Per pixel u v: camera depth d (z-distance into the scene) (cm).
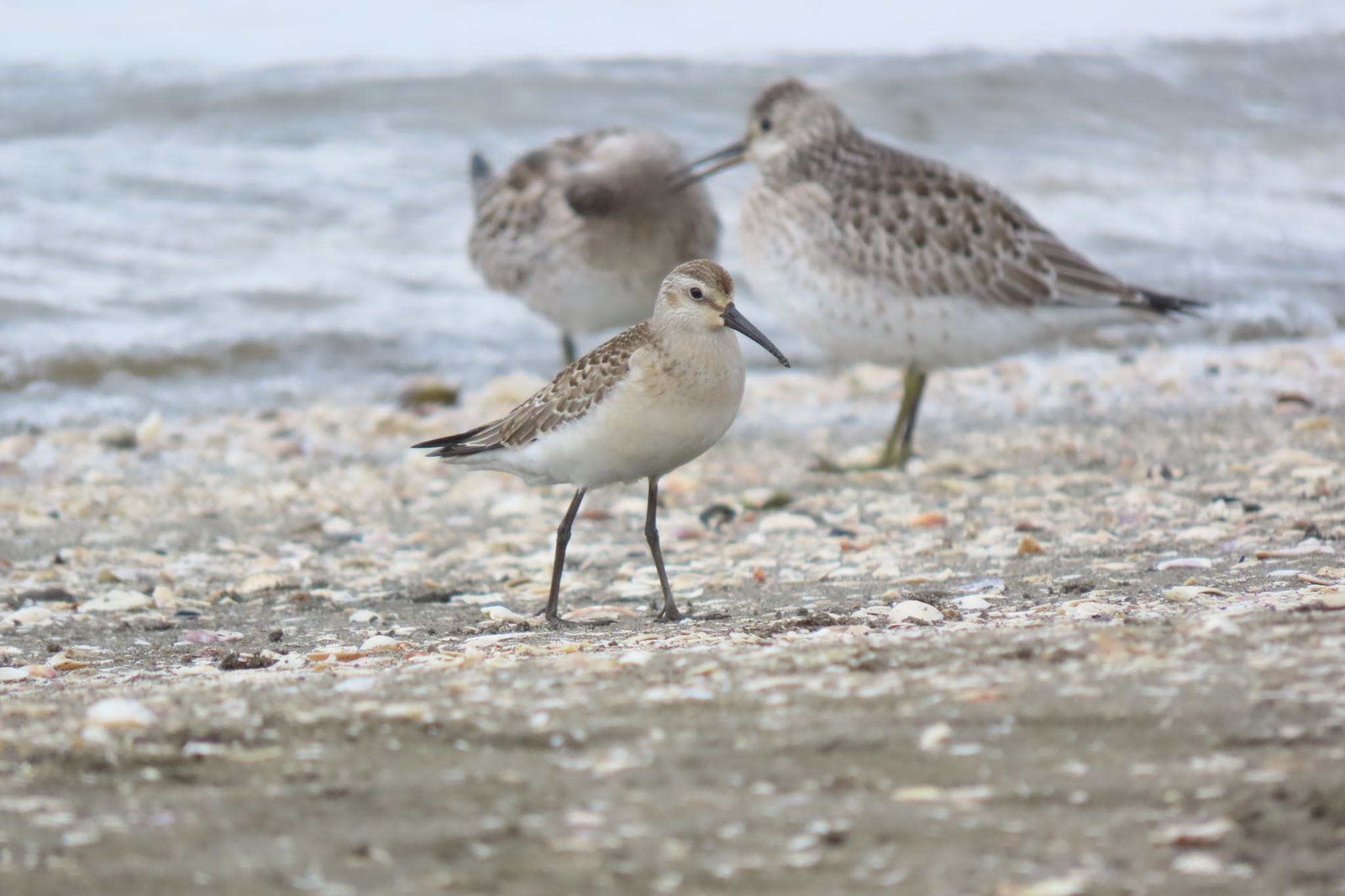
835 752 588
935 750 584
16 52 2933
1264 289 2172
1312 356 1880
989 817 527
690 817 537
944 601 927
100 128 2564
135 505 1361
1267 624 718
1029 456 1453
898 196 1390
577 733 624
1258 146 2845
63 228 2195
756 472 1451
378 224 2286
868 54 3097
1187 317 2064
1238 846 496
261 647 930
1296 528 1106
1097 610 841
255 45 3061
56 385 1812
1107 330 2059
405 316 2059
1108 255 2284
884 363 1463
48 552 1207
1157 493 1263
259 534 1274
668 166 1655
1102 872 486
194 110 2630
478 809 550
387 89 2717
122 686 782
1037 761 568
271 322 1998
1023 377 1866
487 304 2122
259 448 1593
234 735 637
